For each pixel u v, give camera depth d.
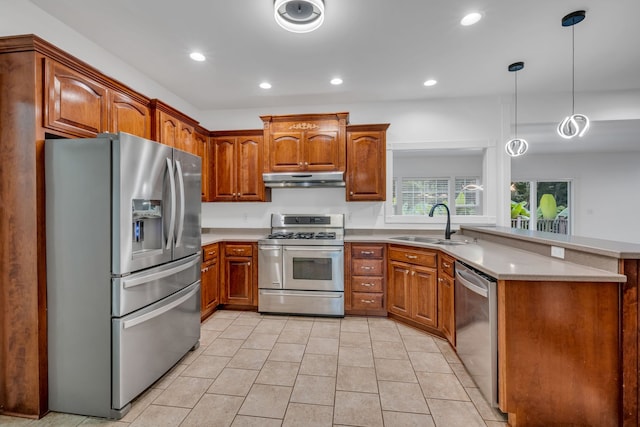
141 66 2.83
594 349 1.57
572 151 6.59
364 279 3.25
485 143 3.64
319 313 3.27
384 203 3.82
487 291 1.72
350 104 3.86
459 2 1.95
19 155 1.69
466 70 2.93
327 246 3.25
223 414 1.74
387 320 3.19
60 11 2.03
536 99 3.57
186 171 2.35
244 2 1.94
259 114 4.00
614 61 2.76
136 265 1.81
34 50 1.66
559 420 1.60
